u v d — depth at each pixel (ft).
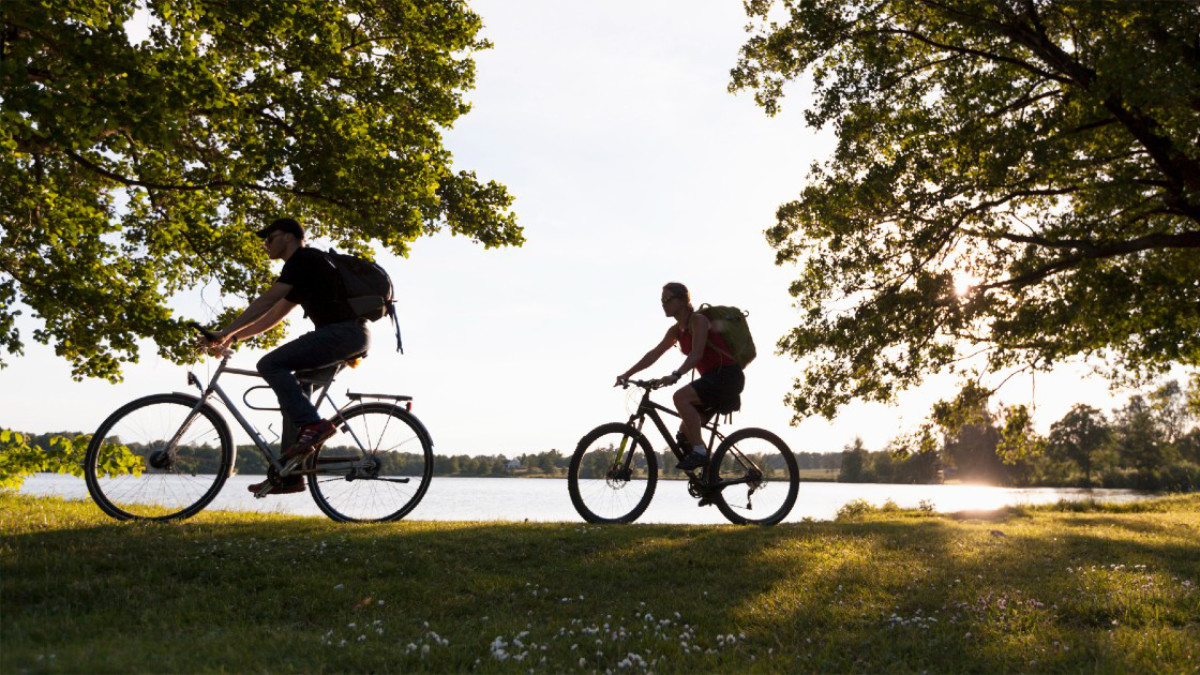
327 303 19.47
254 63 44.55
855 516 47.24
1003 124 52.34
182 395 19.92
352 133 42.01
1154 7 41.57
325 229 50.47
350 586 16.21
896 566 19.67
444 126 52.39
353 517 21.13
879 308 54.44
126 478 19.86
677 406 23.11
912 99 55.93
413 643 13.17
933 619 15.42
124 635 13.04
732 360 23.04
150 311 46.52
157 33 37.65
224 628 13.85
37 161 41.27
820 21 55.52
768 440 24.50
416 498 21.42
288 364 19.40
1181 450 332.60
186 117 37.45
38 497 30.22
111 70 30.48
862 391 55.11
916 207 52.13
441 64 52.31
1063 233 54.13
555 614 15.51
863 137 54.80
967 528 28.22
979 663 13.23
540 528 21.99
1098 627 15.44
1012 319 54.70
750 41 61.11
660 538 21.06
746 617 15.46
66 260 46.03
